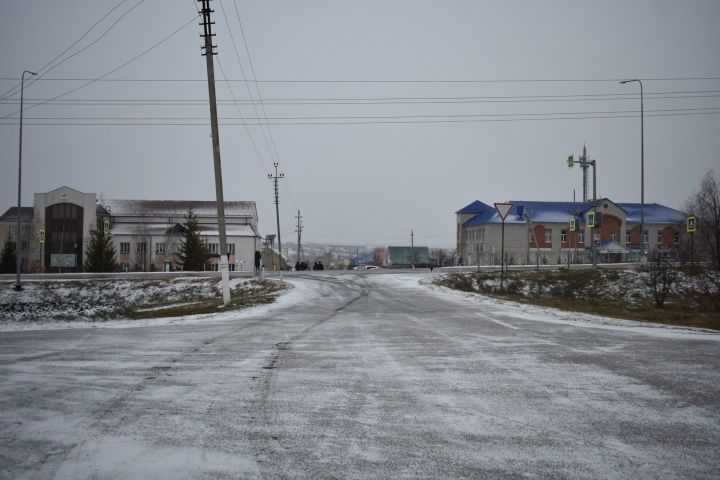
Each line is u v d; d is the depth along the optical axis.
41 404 5.90
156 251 82.56
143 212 90.75
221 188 20.84
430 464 4.18
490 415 5.43
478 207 90.81
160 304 33.12
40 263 72.12
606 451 4.43
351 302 20.72
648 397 6.07
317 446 4.57
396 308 18.02
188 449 4.51
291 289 28.83
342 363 8.16
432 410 5.61
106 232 65.19
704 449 4.46
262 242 103.38
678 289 33.78
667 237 81.69
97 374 7.43
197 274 46.16
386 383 6.82
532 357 8.57
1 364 8.17
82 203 79.25
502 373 7.38
